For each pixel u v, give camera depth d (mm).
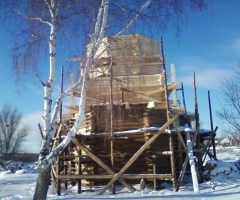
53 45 9602
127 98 14117
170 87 14117
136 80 13477
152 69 15297
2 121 51031
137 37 10289
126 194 11359
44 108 9398
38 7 9633
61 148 9227
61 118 13758
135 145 13750
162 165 13938
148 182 13336
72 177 11883
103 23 9359
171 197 10055
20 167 35781
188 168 16094
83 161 13211
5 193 13023
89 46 9383
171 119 12117
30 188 14781
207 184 13125
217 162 15023
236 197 9539
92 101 13789
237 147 33844
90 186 13562
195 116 14945
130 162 11742
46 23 9797
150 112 13867
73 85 9672
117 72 11227
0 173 29969
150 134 12734
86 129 13953
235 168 14680
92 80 10141
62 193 12391
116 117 13555
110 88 11422
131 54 9883
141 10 9336
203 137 18266
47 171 9008
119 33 9477
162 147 13984
